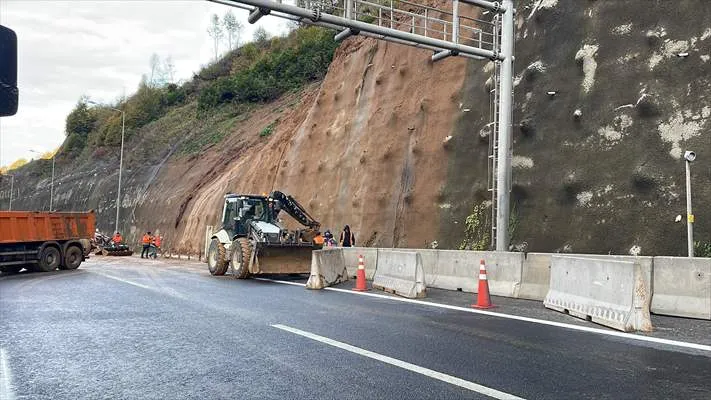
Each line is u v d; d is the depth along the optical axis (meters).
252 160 35.62
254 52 61.97
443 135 19.92
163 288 13.39
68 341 7.06
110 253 38.06
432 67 22.00
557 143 15.61
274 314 9.05
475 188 17.64
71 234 21.64
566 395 4.63
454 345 6.57
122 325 8.18
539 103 16.59
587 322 8.16
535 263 10.98
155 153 55.09
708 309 8.34
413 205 19.78
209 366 5.72
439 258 13.39
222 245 17.23
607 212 13.54
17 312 9.52
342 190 24.41
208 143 47.47
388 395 4.67
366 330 7.56
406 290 11.44
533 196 15.67
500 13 14.37
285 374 5.37
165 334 7.45
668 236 12.15
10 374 5.50
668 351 6.23
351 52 28.75
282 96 48.69
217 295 11.83
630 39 14.82
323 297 11.37
